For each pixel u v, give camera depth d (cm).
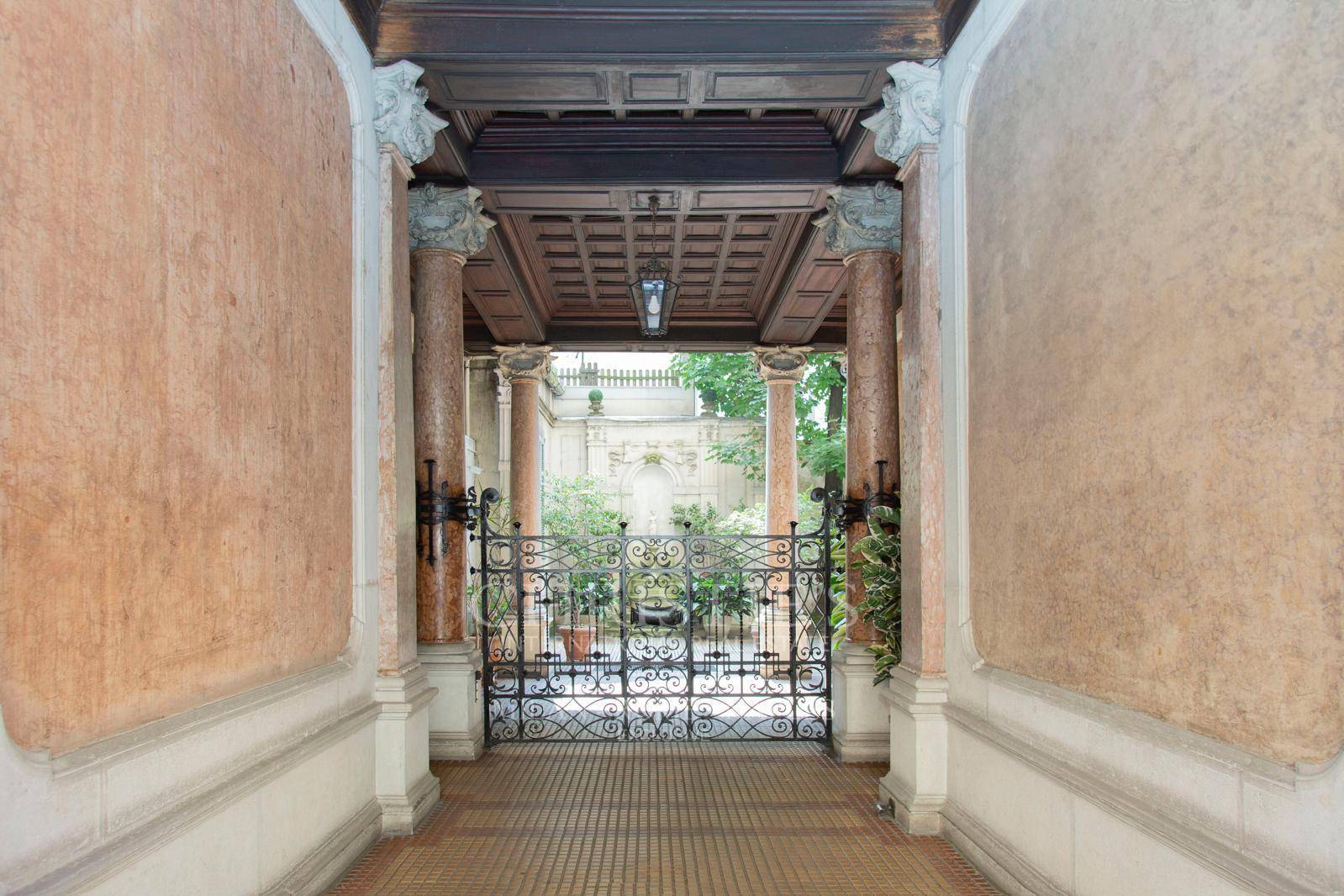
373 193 461
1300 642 211
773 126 640
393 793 454
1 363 191
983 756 407
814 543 702
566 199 680
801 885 389
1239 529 231
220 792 278
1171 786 264
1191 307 251
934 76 475
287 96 355
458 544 644
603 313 1092
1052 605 340
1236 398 232
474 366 1414
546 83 511
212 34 288
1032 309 359
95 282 224
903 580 500
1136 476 279
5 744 189
